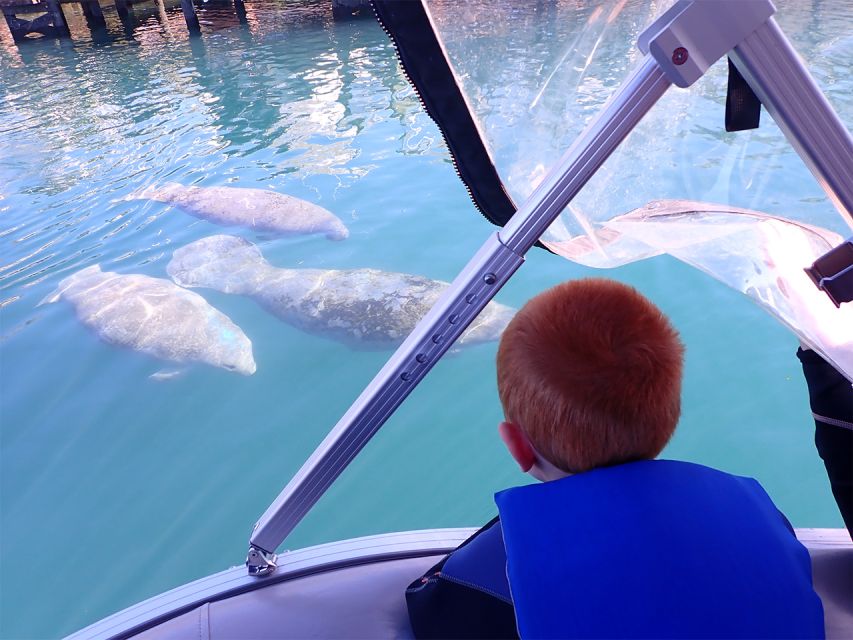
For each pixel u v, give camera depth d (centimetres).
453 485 325
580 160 91
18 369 414
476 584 105
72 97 1067
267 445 351
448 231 552
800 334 109
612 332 84
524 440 94
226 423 368
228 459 343
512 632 103
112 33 1549
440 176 664
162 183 701
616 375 82
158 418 373
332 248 538
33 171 765
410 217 581
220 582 171
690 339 397
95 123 931
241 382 400
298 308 462
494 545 106
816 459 317
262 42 1335
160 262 534
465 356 411
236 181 688
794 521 284
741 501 86
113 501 321
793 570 81
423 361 118
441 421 365
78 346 434
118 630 162
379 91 971
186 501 319
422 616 114
